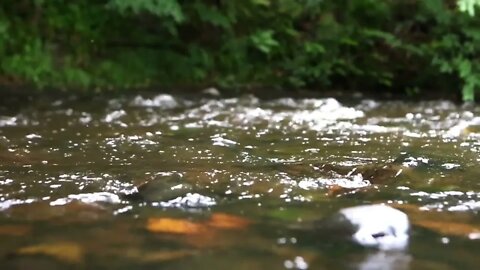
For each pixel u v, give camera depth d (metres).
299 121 2.85
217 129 2.56
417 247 1.08
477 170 1.73
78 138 2.26
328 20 4.78
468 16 4.46
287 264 0.98
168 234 1.12
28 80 3.94
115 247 1.05
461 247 1.08
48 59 4.07
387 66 4.66
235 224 1.19
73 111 3.06
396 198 1.41
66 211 1.26
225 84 4.43
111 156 1.89
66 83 3.99
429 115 3.18
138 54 4.35
